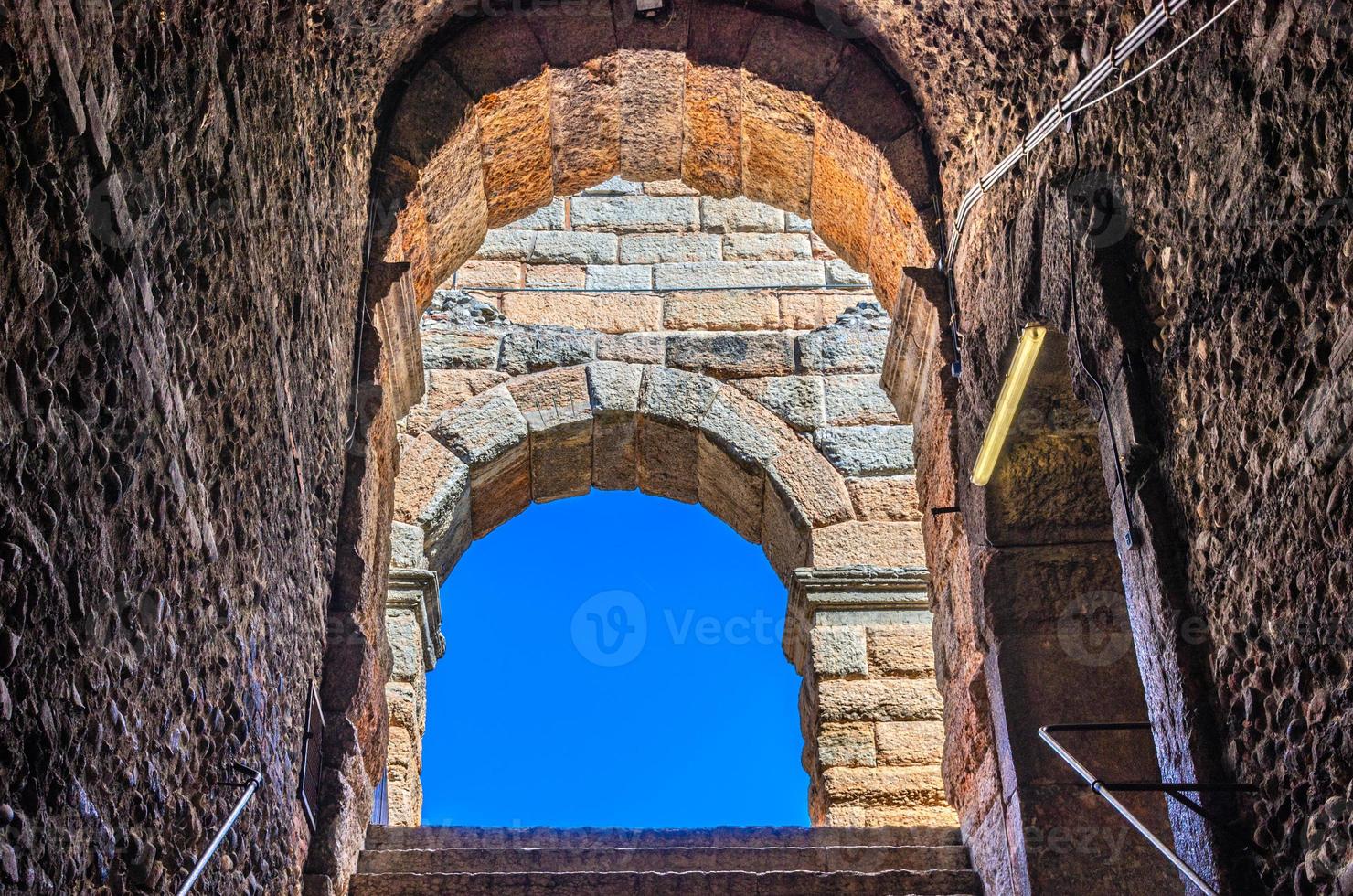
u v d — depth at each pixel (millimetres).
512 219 8227
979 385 6531
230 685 4406
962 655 6859
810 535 11133
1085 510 6438
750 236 12914
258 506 4746
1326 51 3535
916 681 10328
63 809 3137
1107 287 4902
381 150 7031
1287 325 3801
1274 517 3893
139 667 3602
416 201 7145
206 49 4074
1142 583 4688
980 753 6500
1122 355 4812
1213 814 4152
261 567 4797
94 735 3305
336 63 6082
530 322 12320
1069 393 6422
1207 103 4238
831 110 7410
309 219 5578
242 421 4527
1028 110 5984
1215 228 4227
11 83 2867
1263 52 3863
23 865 2920
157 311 3699
